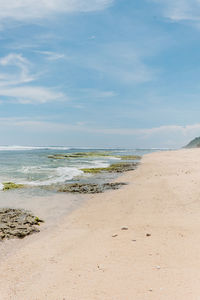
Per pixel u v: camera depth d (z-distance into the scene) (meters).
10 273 6.93
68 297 5.43
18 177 28.61
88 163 49.50
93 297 5.34
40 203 15.95
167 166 35.19
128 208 13.66
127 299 5.18
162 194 16.22
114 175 29.84
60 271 6.77
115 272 6.41
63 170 35.97
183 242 8.15
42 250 8.53
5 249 8.82
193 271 6.16
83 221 11.86
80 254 7.85
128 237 9.02
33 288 6.00
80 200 16.80
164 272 6.22
